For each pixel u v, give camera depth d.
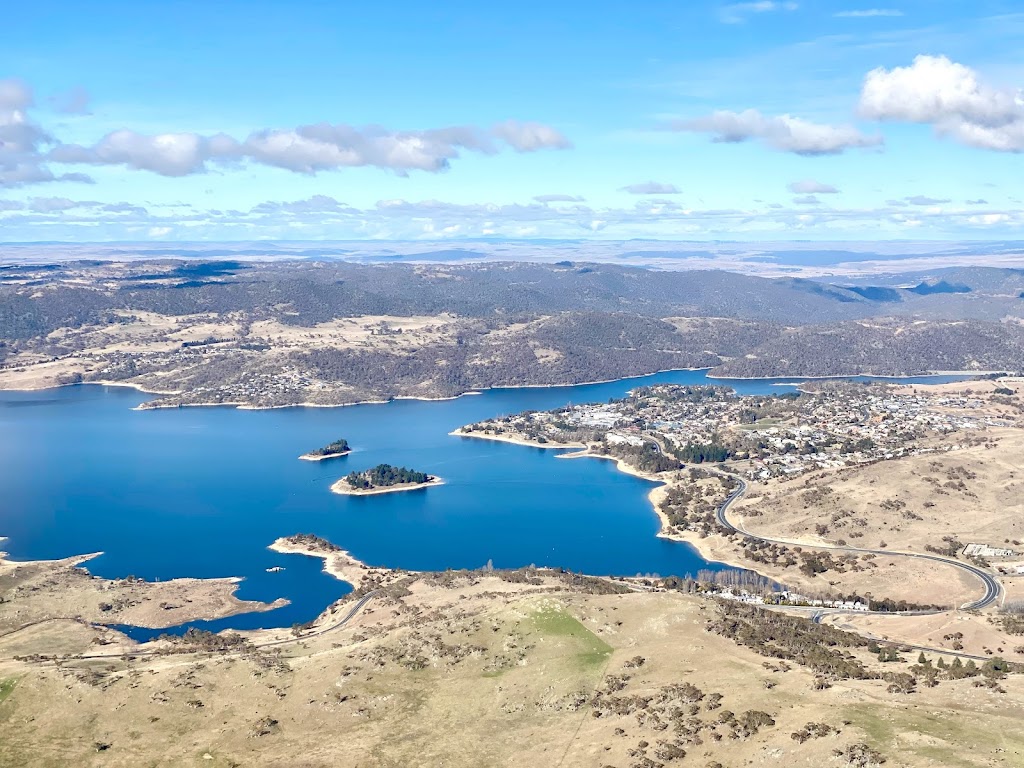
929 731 164.00
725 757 170.25
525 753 186.38
